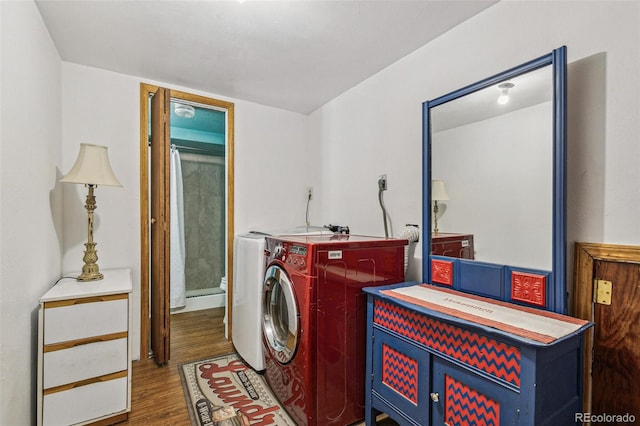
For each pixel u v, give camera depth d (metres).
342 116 2.77
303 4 1.58
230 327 2.79
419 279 2.00
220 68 2.30
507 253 1.46
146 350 2.41
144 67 2.29
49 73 1.85
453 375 1.23
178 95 2.61
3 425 1.20
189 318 3.37
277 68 2.30
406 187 2.12
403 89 2.13
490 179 1.55
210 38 1.90
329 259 1.60
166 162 2.22
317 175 3.14
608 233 1.20
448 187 1.76
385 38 1.90
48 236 1.80
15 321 1.31
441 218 1.80
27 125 1.46
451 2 1.57
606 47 1.21
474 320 1.16
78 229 2.22
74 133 2.21
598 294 1.22
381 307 1.58
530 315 1.22
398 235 2.07
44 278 1.71
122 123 2.38
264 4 1.58
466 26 1.72
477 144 1.62
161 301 2.21
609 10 1.20
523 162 1.41
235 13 1.65
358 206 2.57
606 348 1.20
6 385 1.22
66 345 1.57
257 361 2.13
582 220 1.27
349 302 1.67
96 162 1.92
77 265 2.21
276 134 3.12
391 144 2.24
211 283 3.91
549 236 1.31
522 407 1.00
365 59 2.16
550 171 1.31
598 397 1.21
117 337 1.69
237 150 2.90
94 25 1.76
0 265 1.18
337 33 1.84
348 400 1.66
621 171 1.17
